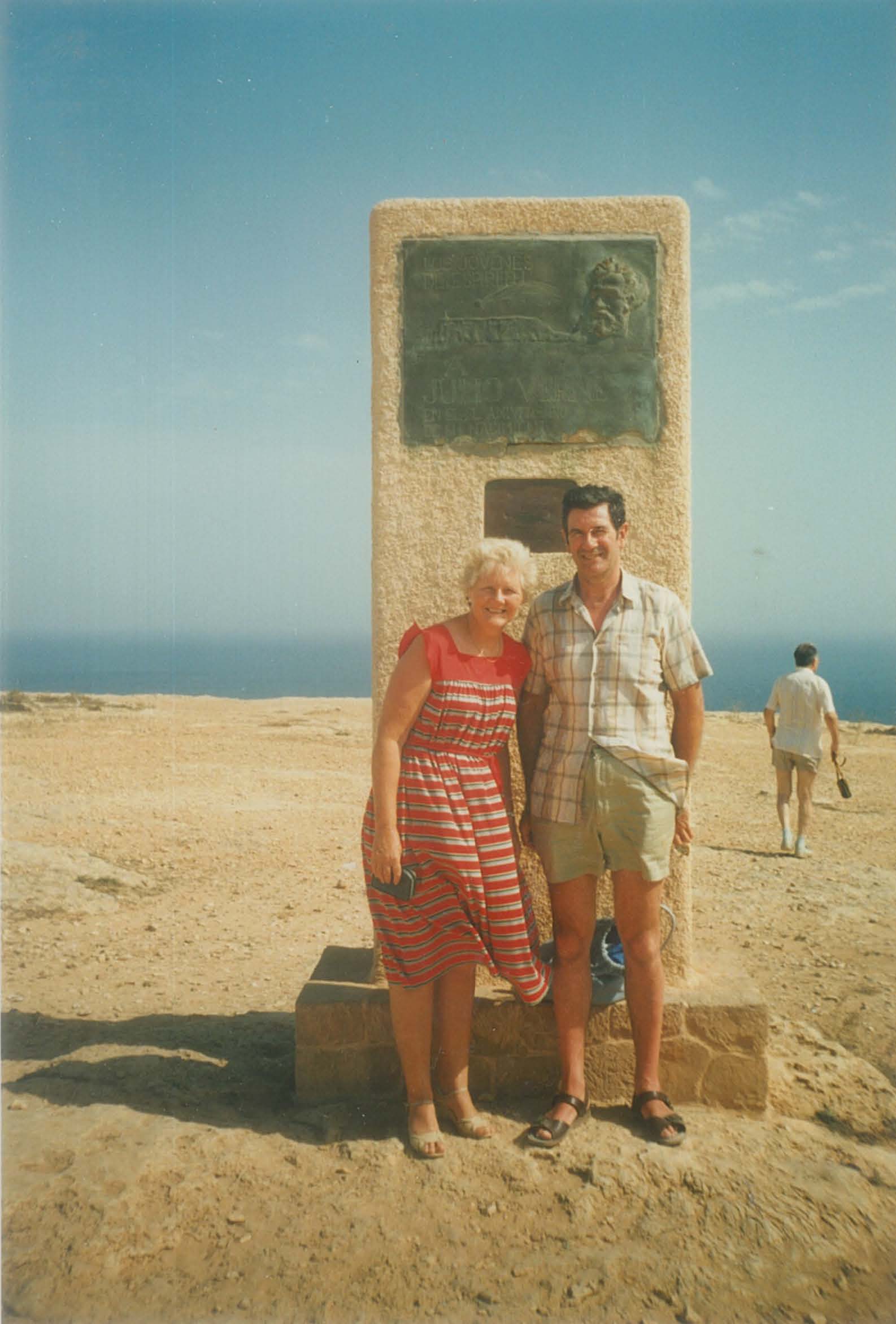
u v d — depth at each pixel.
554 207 3.74
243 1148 3.26
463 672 3.19
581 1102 3.39
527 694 3.44
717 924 6.30
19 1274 2.71
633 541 3.75
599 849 3.29
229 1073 3.96
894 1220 3.00
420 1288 2.70
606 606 3.31
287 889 6.96
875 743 16.19
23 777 10.80
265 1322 2.58
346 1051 3.65
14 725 15.27
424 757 3.21
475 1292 2.69
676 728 3.39
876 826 9.55
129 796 9.84
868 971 5.45
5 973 5.26
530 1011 3.63
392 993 3.26
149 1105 3.57
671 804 3.25
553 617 3.34
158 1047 4.20
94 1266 2.74
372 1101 3.62
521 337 3.74
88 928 6.04
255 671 98.50
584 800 3.25
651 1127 3.34
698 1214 2.98
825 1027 4.68
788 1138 3.40
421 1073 3.28
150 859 7.59
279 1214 2.96
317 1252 2.82
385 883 3.19
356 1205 3.00
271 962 5.54
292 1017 4.70
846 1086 3.88
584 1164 3.18
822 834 9.15
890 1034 4.60
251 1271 2.75
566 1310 2.64
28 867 6.84
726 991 3.69
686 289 3.73
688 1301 2.67
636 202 3.74
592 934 3.39
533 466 3.76
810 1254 2.85
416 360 3.75
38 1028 4.49
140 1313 2.60
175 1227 2.89
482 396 3.75
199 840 8.20
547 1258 2.81
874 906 6.71
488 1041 3.64
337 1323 2.58
